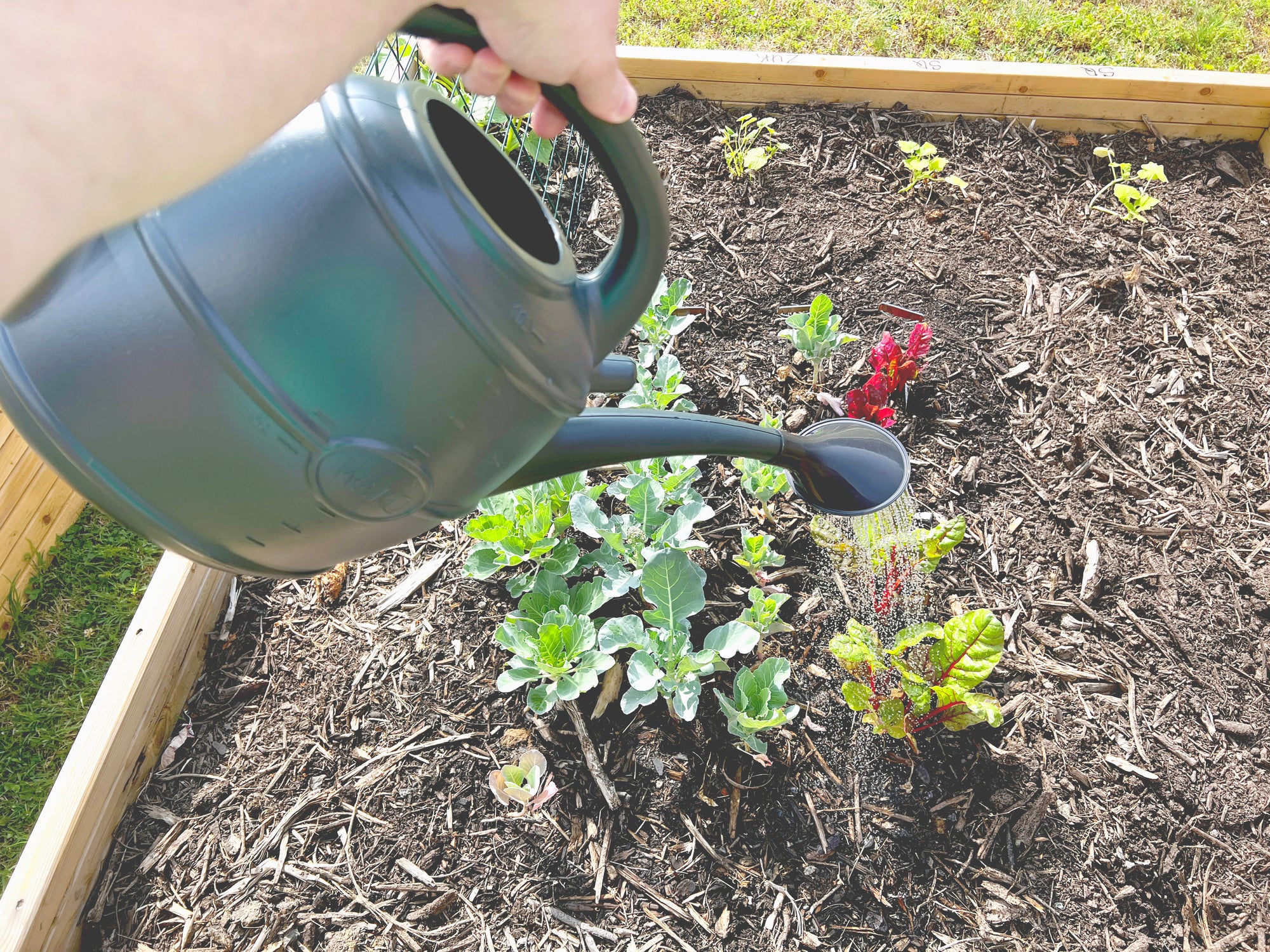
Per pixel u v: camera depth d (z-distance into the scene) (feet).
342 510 2.66
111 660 7.07
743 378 8.14
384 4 1.56
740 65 9.86
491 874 5.78
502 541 6.50
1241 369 8.05
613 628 6.23
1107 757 6.10
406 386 2.45
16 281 1.33
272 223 2.31
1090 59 10.61
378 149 2.39
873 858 5.76
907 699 6.04
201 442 2.43
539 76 2.29
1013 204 9.31
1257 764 6.07
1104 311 8.47
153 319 2.31
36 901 5.24
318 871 5.80
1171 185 9.45
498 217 2.95
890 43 10.78
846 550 6.98
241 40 1.34
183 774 6.21
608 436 3.78
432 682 6.55
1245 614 6.72
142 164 1.35
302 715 6.43
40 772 6.59
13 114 1.17
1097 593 6.82
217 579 6.73
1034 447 7.66
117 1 1.19
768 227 9.17
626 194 2.70
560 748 6.22
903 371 7.48
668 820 5.93
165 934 5.62
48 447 2.55
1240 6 11.12
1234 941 5.45
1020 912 5.56
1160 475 7.47
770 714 5.89
